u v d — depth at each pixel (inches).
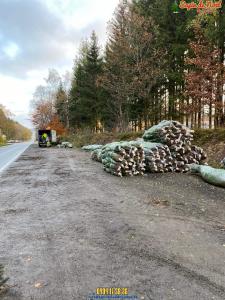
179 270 146.0
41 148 1395.2
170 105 1012.5
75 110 1781.5
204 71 660.1
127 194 320.2
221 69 652.1
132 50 999.6
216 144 563.8
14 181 411.8
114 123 1362.0
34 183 394.0
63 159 733.9
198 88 678.5
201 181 391.9
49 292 127.8
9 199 306.0
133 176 441.7
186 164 470.6
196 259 158.2
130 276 140.4
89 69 1560.0
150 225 215.2
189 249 171.5
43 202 290.8
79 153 946.7
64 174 471.2
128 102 1096.8
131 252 167.8
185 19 942.4
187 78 701.3
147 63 984.9
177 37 949.2
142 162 453.7
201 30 709.3
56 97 2342.5
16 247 177.9
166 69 991.0
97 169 529.7
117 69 1112.2
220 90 651.5
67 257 162.4
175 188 350.3
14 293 127.6
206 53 673.0
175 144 470.3
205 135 619.8
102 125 1640.0
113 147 481.1
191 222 221.8
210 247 174.4
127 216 238.5
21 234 200.7
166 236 192.5
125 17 1045.2
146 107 1072.8
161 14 1027.3
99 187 361.4
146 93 1007.0
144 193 324.2
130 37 1005.8
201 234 196.1
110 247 175.3
